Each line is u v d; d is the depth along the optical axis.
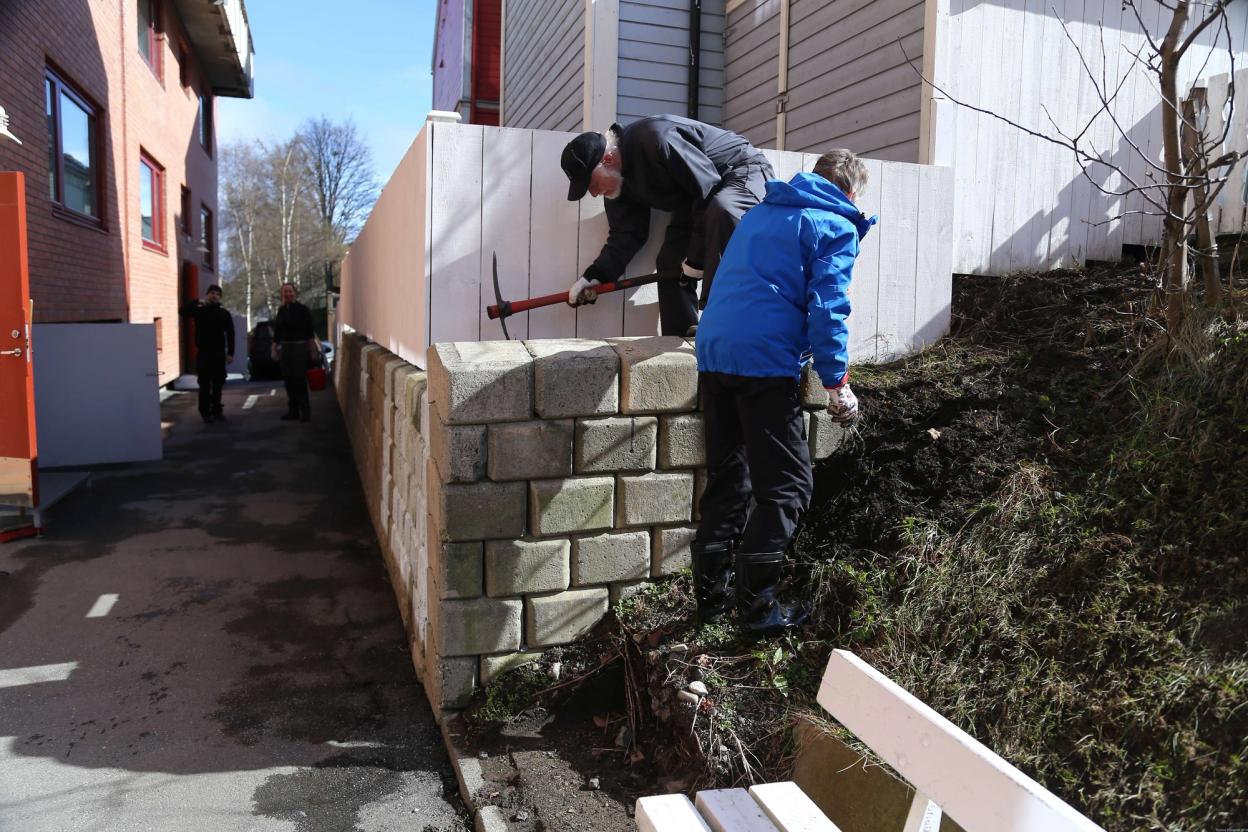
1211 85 4.93
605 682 3.17
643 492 3.25
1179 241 3.24
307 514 6.67
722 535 3.02
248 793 2.90
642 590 3.32
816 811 1.95
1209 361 2.94
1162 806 1.87
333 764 3.08
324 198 51.81
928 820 1.65
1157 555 2.44
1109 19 5.25
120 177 11.44
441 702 3.16
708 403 3.01
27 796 2.88
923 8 4.93
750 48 7.18
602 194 3.55
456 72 16.05
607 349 3.24
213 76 19.39
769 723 2.67
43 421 7.84
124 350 8.00
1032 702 2.27
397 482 4.68
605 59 7.26
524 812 2.62
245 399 13.86
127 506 6.80
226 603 4.73
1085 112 5.19
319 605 4.71
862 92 5.59
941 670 2.52
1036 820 1.33
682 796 2.07
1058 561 2.63
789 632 2.96
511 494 3.09
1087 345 3.60
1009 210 4.98
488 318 3.79
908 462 3.30
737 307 2.81
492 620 3.14
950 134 4.80
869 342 4.19
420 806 2.82
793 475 2.84
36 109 8.22
